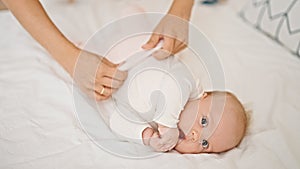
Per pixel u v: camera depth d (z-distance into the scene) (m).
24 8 0.93
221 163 0.94
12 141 0.96
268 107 1.15
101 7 1.55
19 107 1.06
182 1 1.16
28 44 1.29
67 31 1.35
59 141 0.96
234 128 1.02
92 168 0.90
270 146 1.02
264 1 1.47
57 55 0.97
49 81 1.14
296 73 1.30
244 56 1.37
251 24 1.54
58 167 0.90
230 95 1.09
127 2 1.60
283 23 1.39
